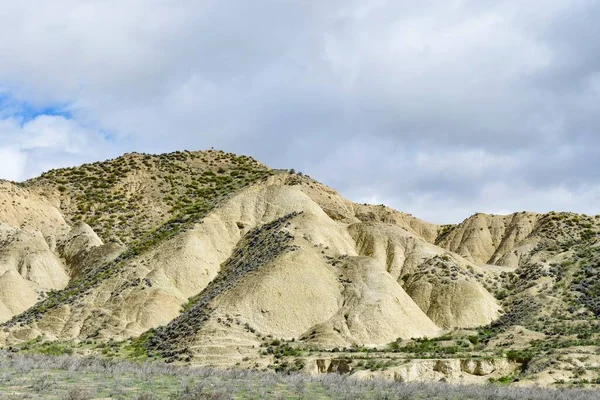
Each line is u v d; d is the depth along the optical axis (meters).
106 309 91.69
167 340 80.44
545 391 46.81
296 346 78.00
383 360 66.38
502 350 74.94
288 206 123.56
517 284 108.75
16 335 87.25
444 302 97.50
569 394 44.94
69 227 131.12
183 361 72.12
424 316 92.62
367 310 85.69
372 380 48.22
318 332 82.31
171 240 107.69
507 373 65.81
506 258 127.88
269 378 42.44
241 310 84.25
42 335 87.12
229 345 75.81
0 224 122.56
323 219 118.38
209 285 100.25
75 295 97.31
